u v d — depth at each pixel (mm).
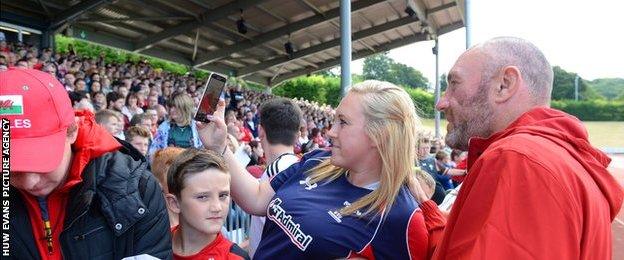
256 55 18719
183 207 1638
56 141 1060
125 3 12008
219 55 16797
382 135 1451
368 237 1407
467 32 9938
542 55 1179
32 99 1045
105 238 1146
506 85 1159
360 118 1476
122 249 1163
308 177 1626
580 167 1001
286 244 1493
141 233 1190
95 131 1207
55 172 1078
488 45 1208
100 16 12758
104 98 6188
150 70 14297
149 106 7711
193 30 14359
